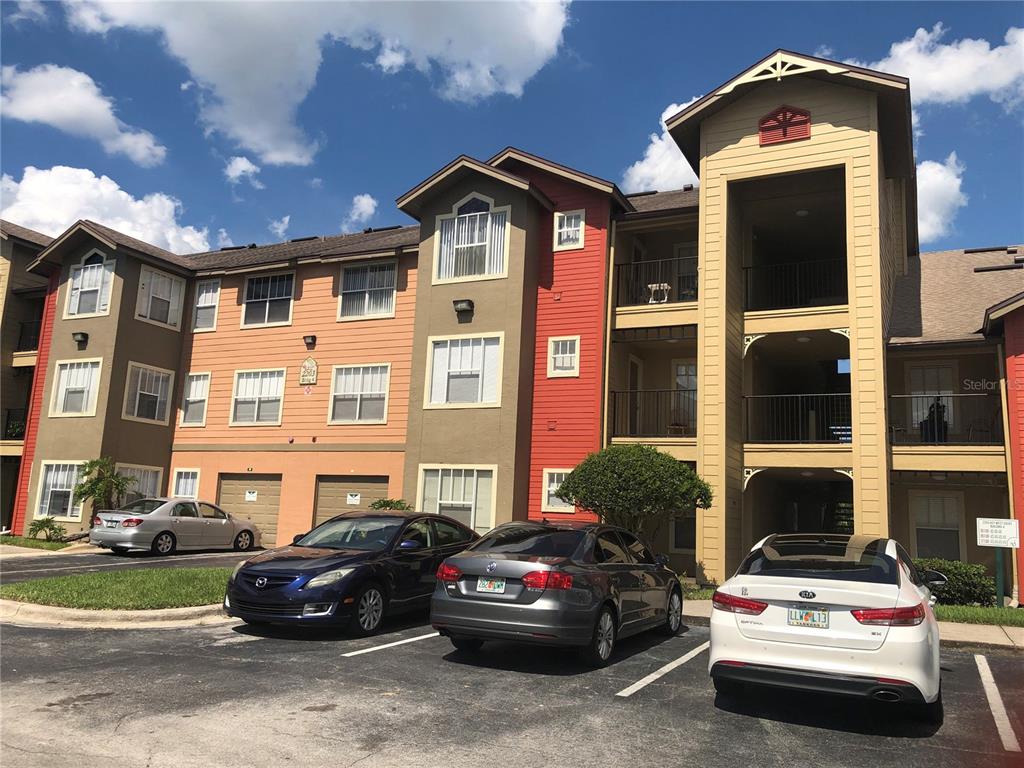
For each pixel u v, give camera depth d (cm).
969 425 1681
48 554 1811
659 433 1922
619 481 1376
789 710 639
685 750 538
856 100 1579
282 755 509
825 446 1564
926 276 1966
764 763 514
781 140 1628
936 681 588
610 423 1741
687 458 1633
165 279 2331
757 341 1720
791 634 600
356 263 2147
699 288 1638
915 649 568
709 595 1330
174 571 1311
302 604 881
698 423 1572
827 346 1831
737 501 1608
